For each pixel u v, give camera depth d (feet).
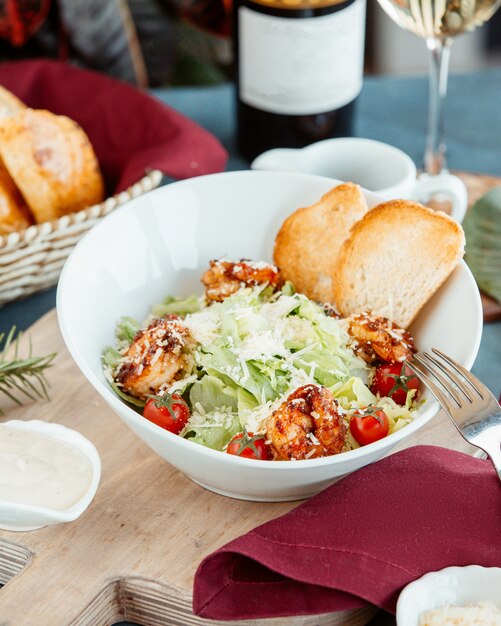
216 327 2.69
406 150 3.84
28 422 2.63
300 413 2.45
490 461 2.58
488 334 3.09
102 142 3.56
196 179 2.93
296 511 2.45
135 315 2.90
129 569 2.47
